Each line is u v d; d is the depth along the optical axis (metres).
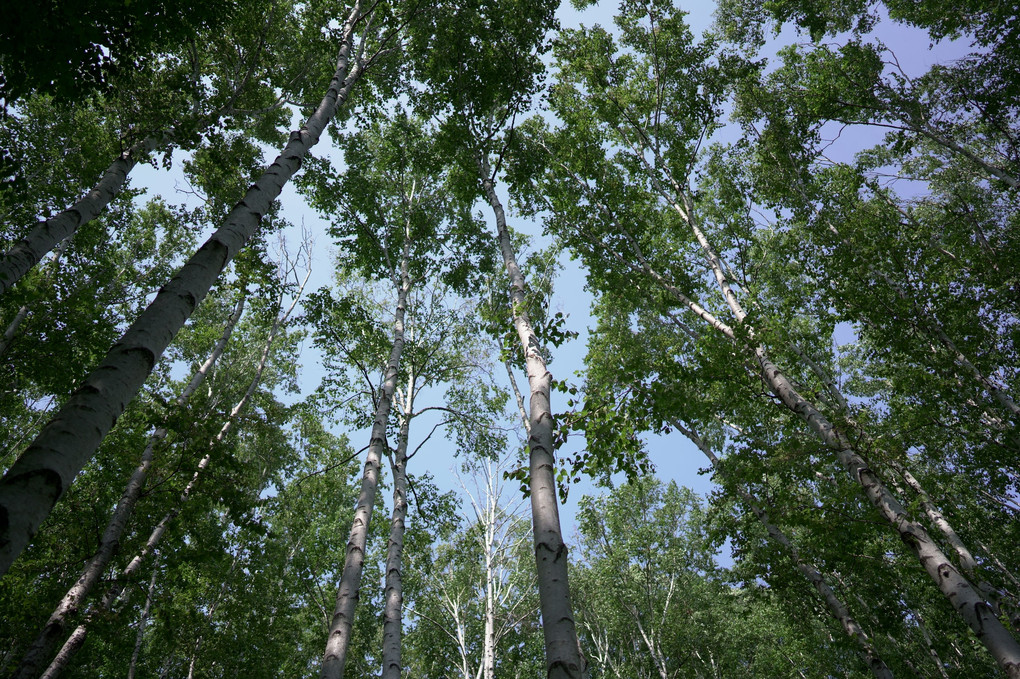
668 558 20.28
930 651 13.83
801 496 10.34
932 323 10.52
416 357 15.29
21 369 10.79
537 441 4.75
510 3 10.23
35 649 7.06
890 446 8.43
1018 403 10.45
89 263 12.98
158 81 9.92
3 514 2.23
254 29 11.16
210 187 12.84
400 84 12.57
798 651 17.84
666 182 13.57
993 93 13.30
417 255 15.83
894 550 11.71
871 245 10.89
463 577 19.70
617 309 15.54
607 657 21.34
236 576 12.59
